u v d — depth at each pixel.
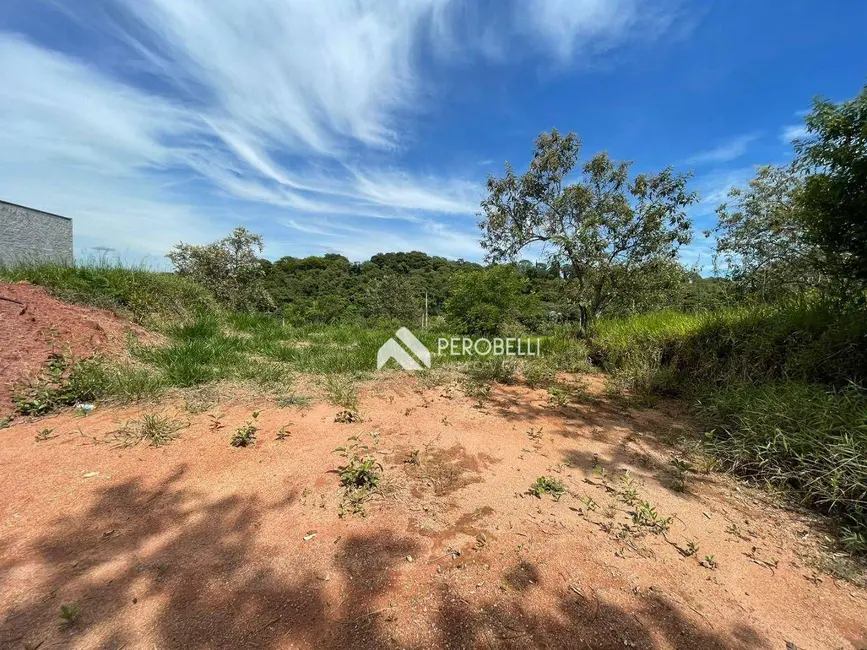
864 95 2.72
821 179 3.05
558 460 2.63
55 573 1.41
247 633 1.23
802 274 5.19
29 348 3.28
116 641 1.17
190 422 2.82
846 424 2.33
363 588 1.45
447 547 1.70
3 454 2.23
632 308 6.57
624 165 5.82
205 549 1.59
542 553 1.70
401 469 2.38
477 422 3.23
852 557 1.78
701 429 3.23
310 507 1.93
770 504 2.19
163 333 4.94
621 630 1.34
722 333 4.36
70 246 9.71
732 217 6.15
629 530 1.89
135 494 1.95
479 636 1.28
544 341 6.85
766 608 1.48
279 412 3.14
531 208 6.30
